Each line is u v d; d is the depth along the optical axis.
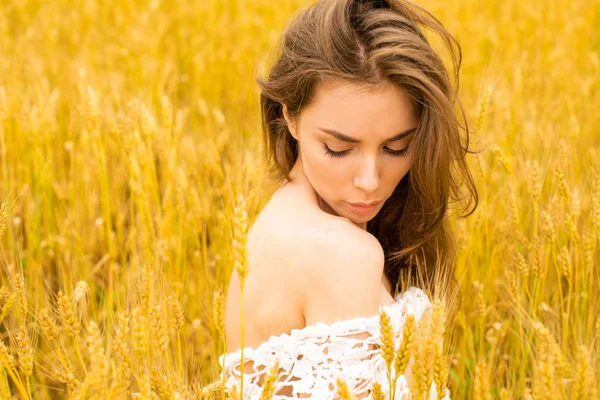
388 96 1.55
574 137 3.39
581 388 1.43
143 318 1.49
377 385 1.42
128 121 3.07
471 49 6.08
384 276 2.08
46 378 2.74
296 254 1.61
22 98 4.20
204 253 2.90
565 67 5.27
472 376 2.53
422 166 1.69
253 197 2.73
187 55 6.13
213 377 2.59
